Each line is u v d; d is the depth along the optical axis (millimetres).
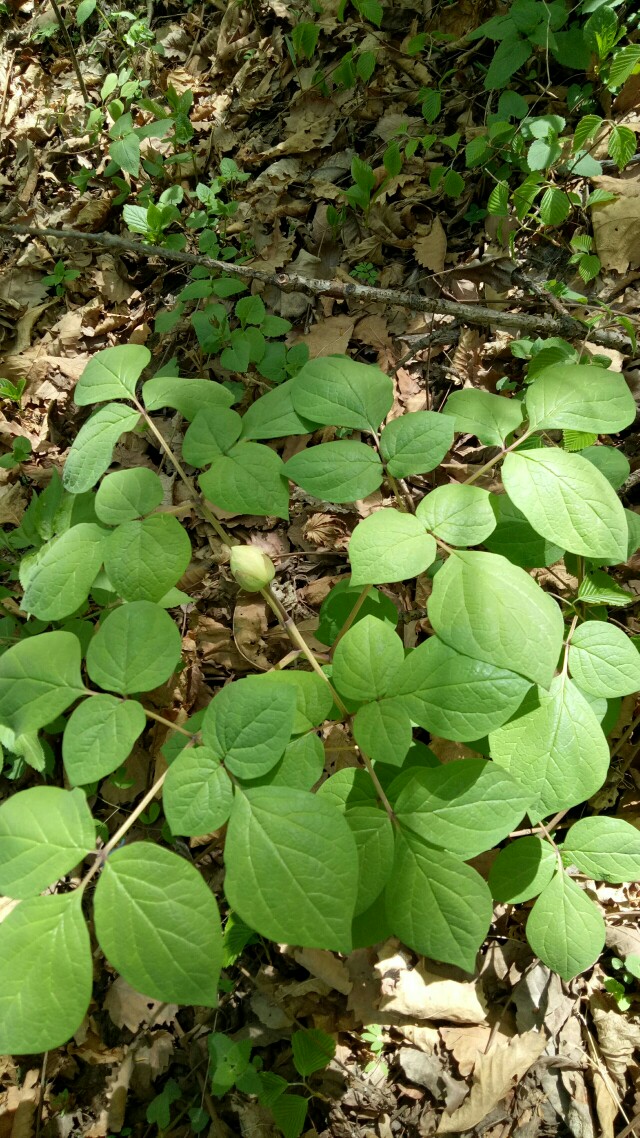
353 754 628
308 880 293
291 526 798
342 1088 549
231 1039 577
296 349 843
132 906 293
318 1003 579
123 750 337
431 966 573
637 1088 516
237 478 387
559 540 352
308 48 919
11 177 1230
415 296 771
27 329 1057
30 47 1346
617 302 787
